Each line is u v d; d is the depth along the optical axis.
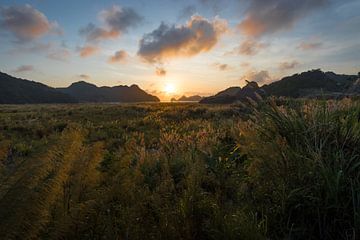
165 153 6.60
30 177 2.99
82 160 3.87
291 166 3.56
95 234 2.89
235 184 4.25
